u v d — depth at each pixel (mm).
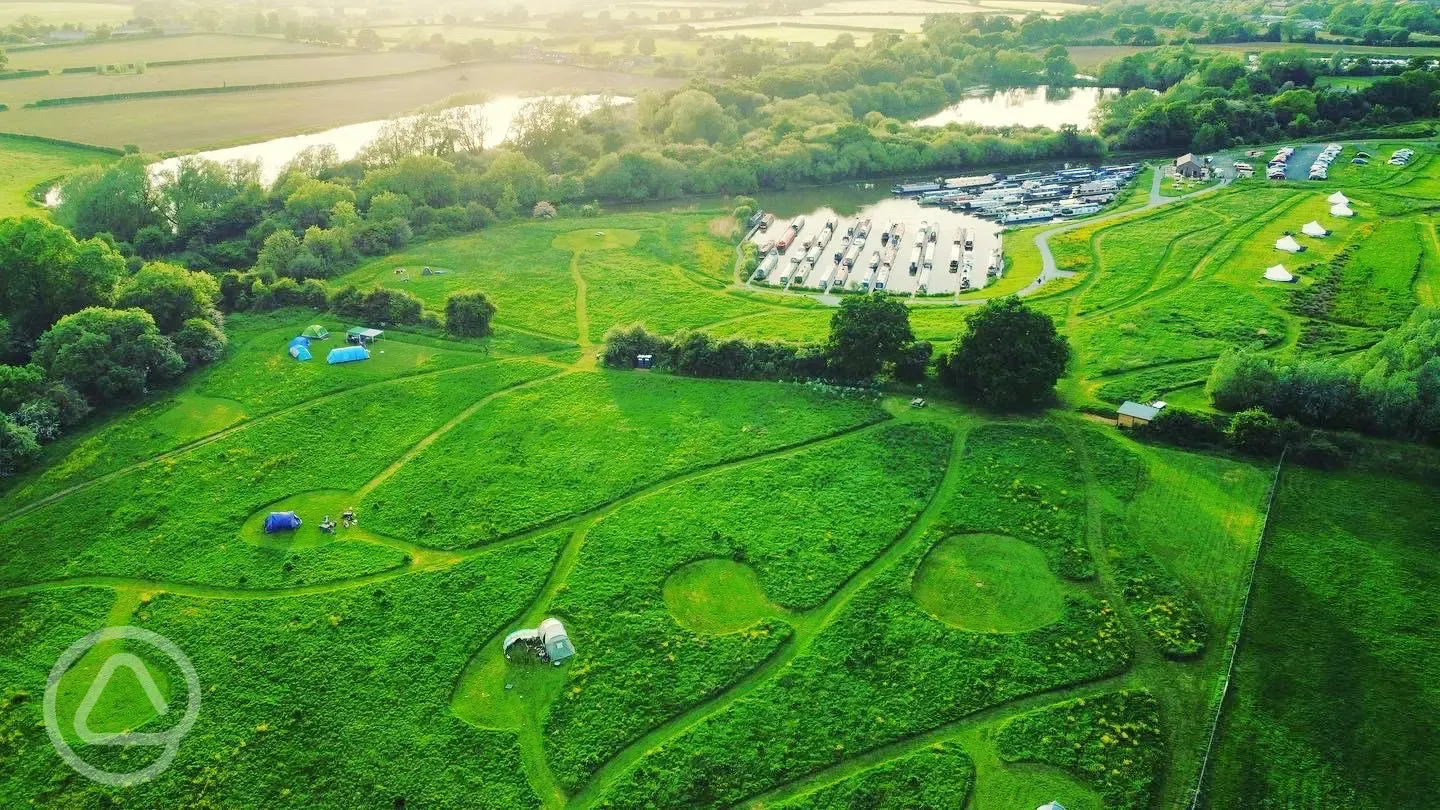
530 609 107438
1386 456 123750
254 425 144125
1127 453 130125
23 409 136750
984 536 116312
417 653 101500
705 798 85688
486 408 149250
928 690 94812
